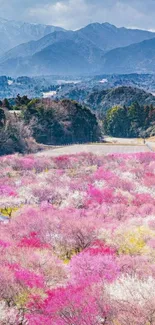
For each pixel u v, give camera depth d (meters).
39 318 14.76
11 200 36.06
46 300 15.85
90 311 14.37
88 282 16.78
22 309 15.83
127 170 47.75
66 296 15.42
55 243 23.92
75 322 14.23
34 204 35.59
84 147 71.50
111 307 14.39
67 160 53.19
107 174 44.94
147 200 35.31
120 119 109.12
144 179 43.38
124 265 19.14
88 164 53.09
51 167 52.28
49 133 84.19
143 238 24.14
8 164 52.19
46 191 37.62
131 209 31.72
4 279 16.67
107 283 16.44
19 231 25.12
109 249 22.25
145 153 57.47
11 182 42.84
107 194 36.16
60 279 18.56
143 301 14.11
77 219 26.83
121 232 24.55
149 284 15.49
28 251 20.42
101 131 108.69
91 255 20.34
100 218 28.91
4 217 31.67
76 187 39.59
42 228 25.19
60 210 31.70
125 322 13.59
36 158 56.12
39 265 19.16
